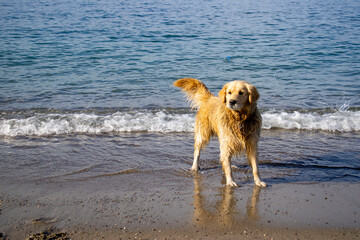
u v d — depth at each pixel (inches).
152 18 1069.1
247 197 202.4
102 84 469.4
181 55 632.4
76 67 550.6
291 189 213.3
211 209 187.9
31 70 529.0
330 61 603.5
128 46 698.2
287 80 498.0
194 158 249.0
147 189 211.0
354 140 303.6
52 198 197.0
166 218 177.9
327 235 164.7
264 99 418.6
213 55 635.5
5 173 229.5
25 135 307.3
